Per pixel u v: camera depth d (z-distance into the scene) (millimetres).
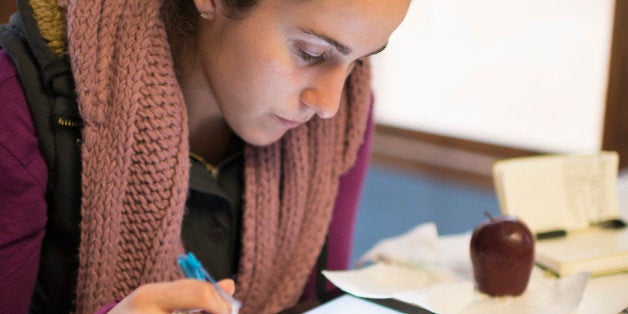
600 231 919
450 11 2414
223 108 726
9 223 664
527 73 2258
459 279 813
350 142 887
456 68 2461
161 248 735
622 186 1174
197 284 556
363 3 583
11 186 659
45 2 710
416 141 2648
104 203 707
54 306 798
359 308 692
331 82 655
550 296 728
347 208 980
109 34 695
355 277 778
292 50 641
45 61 686
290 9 608
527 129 2312
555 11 2125
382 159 2746
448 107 2533
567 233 907
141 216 729
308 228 883
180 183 724
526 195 902
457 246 935
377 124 2760
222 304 556
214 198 825
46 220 706
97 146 696
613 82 1953
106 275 734
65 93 691
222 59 685
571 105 2166
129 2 701
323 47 623
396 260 847
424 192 2533
